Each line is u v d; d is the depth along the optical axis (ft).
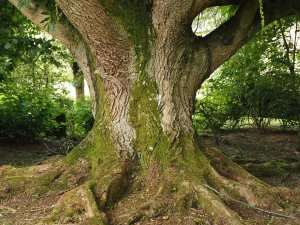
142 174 12.62
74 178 13.17
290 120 28.27
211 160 13.26
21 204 12.57
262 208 11.84
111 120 13.35
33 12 14.25
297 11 15.17
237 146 25.73
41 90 29.22
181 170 12.25
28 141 26.61
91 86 14.53
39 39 18.47
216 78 30.27
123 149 12.98
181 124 13.23
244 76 28.91
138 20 13.00
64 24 14.40
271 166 17.60
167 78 13.29
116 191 11.91
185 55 13.71
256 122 30.09
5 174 14.11
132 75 13.28
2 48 19.10
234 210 11.67
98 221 10.44
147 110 13.11
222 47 14.16
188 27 13.61
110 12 11.96
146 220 10.82
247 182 12.63
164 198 11.52
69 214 10.91
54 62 18.89
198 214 10.98
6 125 25.18
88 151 13.76
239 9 14.52
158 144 12.76
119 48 12.75
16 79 32.91
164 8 12.76
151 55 13.28
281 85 27.66
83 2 11.46
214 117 28.12
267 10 14.93
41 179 13.37
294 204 12.21
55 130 28.68
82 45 14.65
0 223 11.18
